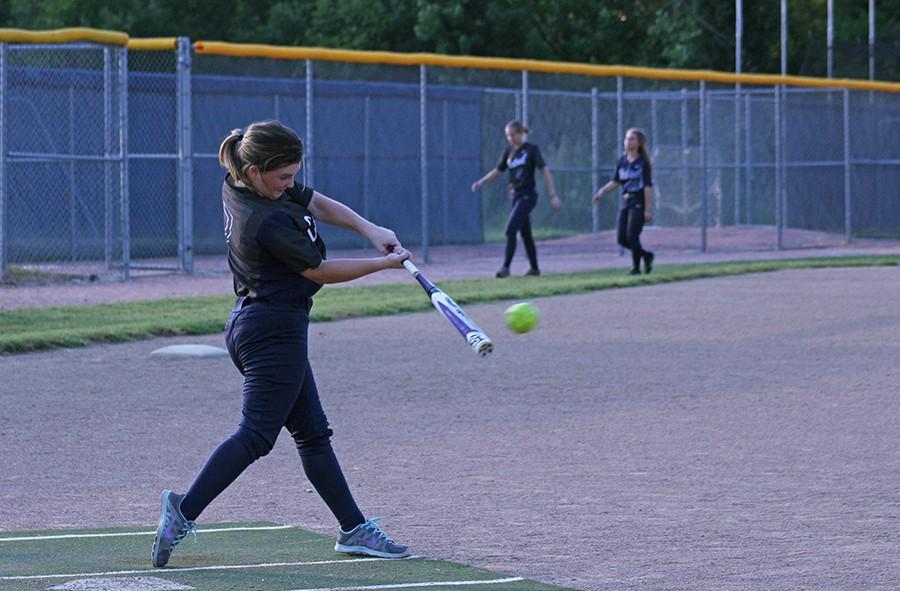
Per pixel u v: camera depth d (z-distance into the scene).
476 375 26.22
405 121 63.91
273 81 59.00
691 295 41.62
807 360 28.22
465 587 12.09
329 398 23.59
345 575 12.56
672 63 102.56
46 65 61.31
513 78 91.56
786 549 13.73
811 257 58.72
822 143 74.62
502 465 18.23
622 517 15.24
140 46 46.41
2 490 16.84
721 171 78.06
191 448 19.47
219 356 28.59
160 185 56.00
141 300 39.03
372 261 13.00
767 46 107.06
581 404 23.08
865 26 110.81
